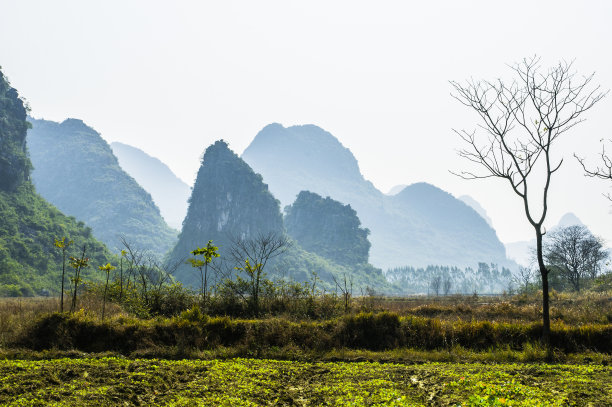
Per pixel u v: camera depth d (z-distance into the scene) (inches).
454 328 687.7
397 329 686.5
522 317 1040.2
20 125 6259.8
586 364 553.9
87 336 627.2
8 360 512.1
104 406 340.8
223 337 659.4
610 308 1130.0
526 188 657.6
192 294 921.5
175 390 399.2
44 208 6023.6
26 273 4328.3
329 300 918.4
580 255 2593.5
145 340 625.6
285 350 615.5
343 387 415.2
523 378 429.1
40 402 339.6
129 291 913.5
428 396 382.3
